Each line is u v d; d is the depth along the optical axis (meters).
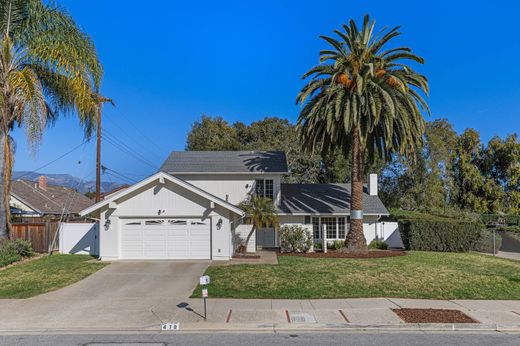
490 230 28.97
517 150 48.09
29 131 18.00
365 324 10.02
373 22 23.77
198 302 12.38
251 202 24.36
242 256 21.97
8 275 16.50
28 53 18.95
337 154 40.22
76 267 18.11
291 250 24.19
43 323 10.38
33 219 33.72
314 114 23.59
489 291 13.93
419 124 22.98
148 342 8.76
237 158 30.56
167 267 18.22
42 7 19.39
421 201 40.66
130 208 20.62
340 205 29.23
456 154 49.72
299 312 11.16
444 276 15.84
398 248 29.06
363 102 21.67
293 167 45.97
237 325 9.99
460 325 10.02
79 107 19.56
